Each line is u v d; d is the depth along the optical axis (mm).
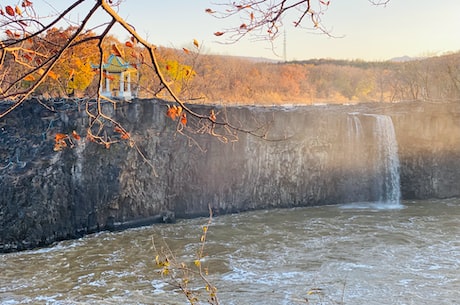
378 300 17359
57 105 27062
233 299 17484
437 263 21766
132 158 28922
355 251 23875
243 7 4102
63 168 26734
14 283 19531
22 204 24984
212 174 32656
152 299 17562
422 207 36281
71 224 27047
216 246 25078
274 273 20594
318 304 16984
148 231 28562
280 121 34531
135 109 29047
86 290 18703
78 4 3457
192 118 30922
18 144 26469
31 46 4707
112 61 24484
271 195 35219
